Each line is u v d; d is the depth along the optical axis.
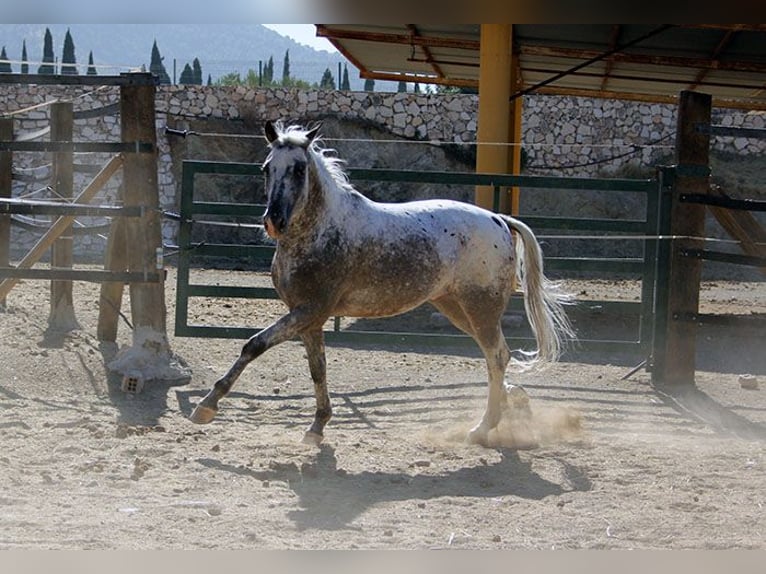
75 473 6.25
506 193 15.41
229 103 27.38
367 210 7.21
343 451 7.26
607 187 10.45
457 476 6.65
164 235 25.39
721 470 6.97
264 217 6.44
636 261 10.62
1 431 7.35
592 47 17.23
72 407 8.34
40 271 9.33
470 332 7.98
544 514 5.75
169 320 13.03
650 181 10.41
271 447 7.27
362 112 27.62
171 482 6.16
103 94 26.11
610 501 6.09
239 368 6.88
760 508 5.99
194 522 5.34
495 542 5.17
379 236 7.19
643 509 5.92
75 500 5.65
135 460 6.55
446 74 21.97
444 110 27.52
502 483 6.51
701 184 9.96
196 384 9.48
